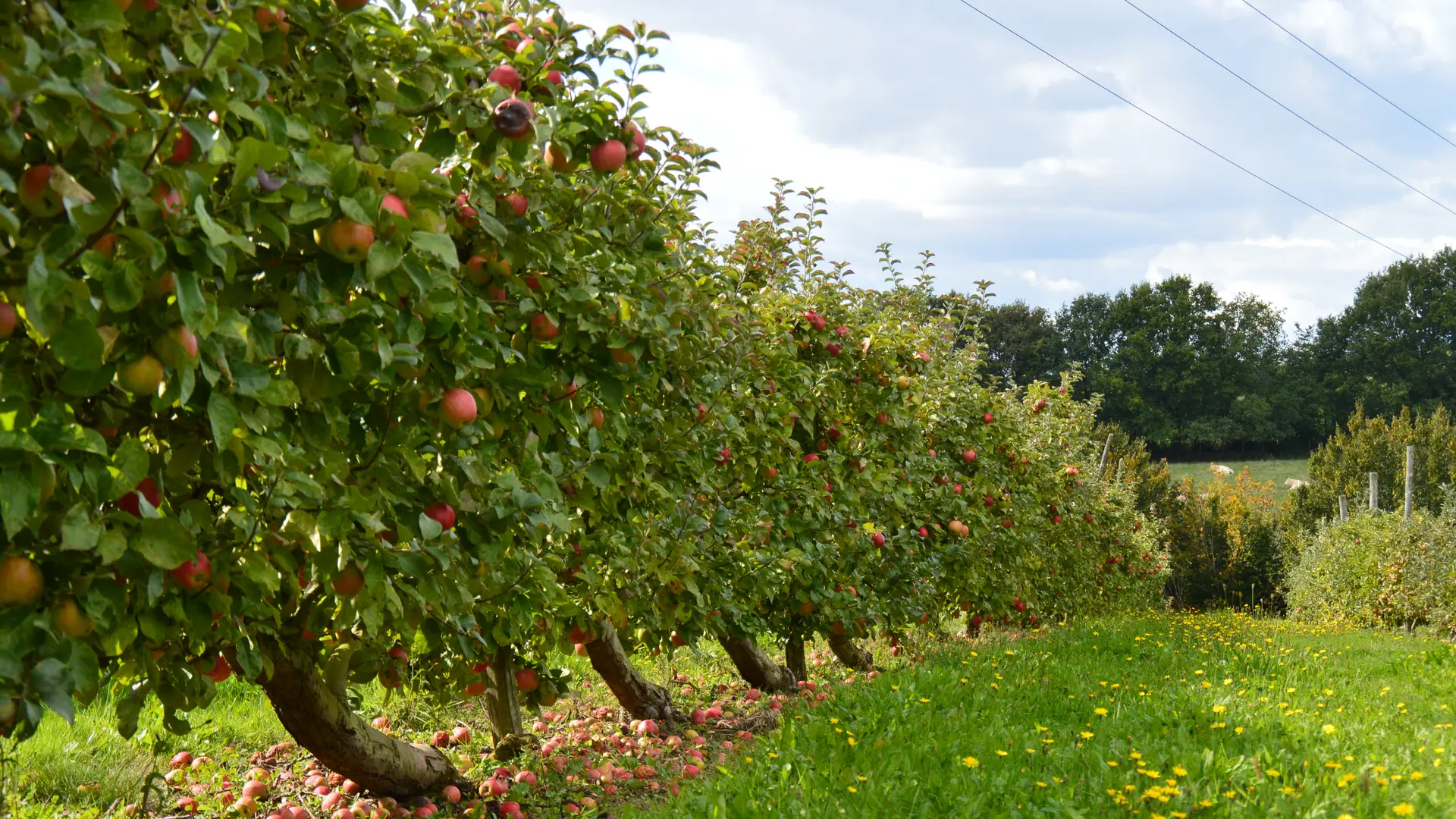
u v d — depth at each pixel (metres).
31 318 1.74
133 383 2.01
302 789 5.09
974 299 10.80
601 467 4.03
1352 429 34.88
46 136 1.83
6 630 1.89
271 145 2.11
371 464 2.98
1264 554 29.61
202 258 2.01
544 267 3.76
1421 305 60.44
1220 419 58.41
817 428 7.43
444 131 3.04
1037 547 12.29
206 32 2.08
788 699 7.34
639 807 4.67
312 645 3.83
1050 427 14.77
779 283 7.51
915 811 3.58
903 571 8.36
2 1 1.78
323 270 2.48
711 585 5.77
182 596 2.51
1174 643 9.16
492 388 3.53
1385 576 19.16
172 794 5.01
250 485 2.82
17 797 4.64
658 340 4.38
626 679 6.52
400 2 2.91
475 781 5.26
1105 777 3.84
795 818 3.44
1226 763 3.88
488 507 3.32
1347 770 3.86
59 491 1.99
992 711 5.24
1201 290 60.69
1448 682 6.78
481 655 4.42
